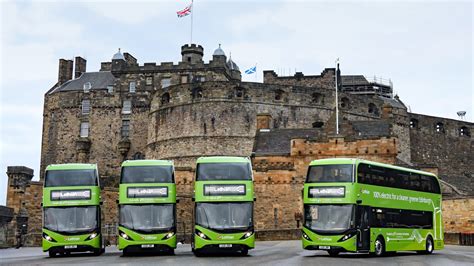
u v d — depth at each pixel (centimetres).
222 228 3362
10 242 5394
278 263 2812
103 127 9469
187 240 5834
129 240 3441
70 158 9556
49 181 3631
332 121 6556
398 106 9650
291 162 5653
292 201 5569
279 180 5606
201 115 8031
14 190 5622
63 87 10288
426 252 3850
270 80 9831
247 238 3366
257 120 7231
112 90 10025
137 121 9381
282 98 8200
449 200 5197
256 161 5759
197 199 3419
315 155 5594
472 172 10150
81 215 3594
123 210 3481
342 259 3169
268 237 5253
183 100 8200
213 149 7912
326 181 3362
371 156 5488
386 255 3684
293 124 8162
